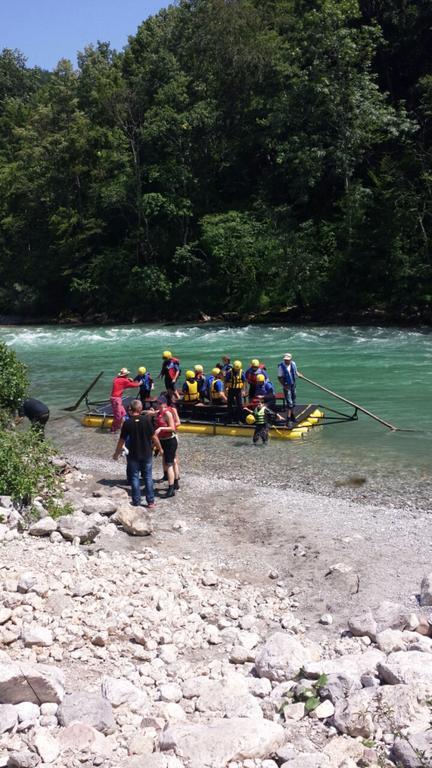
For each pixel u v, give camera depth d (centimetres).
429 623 664
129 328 4262
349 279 4141
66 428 1756
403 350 2766
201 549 941
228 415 1650
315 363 2525
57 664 602
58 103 5572
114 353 3081
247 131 4875
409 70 4794
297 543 955
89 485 1257
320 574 844
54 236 5397
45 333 4019
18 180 5503
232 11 4884
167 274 4941
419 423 1630
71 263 5309
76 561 816
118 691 541
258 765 453
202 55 5038
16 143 6588
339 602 763
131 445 1116
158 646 646
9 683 518
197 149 4944
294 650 603
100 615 682
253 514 1087
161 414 1188
